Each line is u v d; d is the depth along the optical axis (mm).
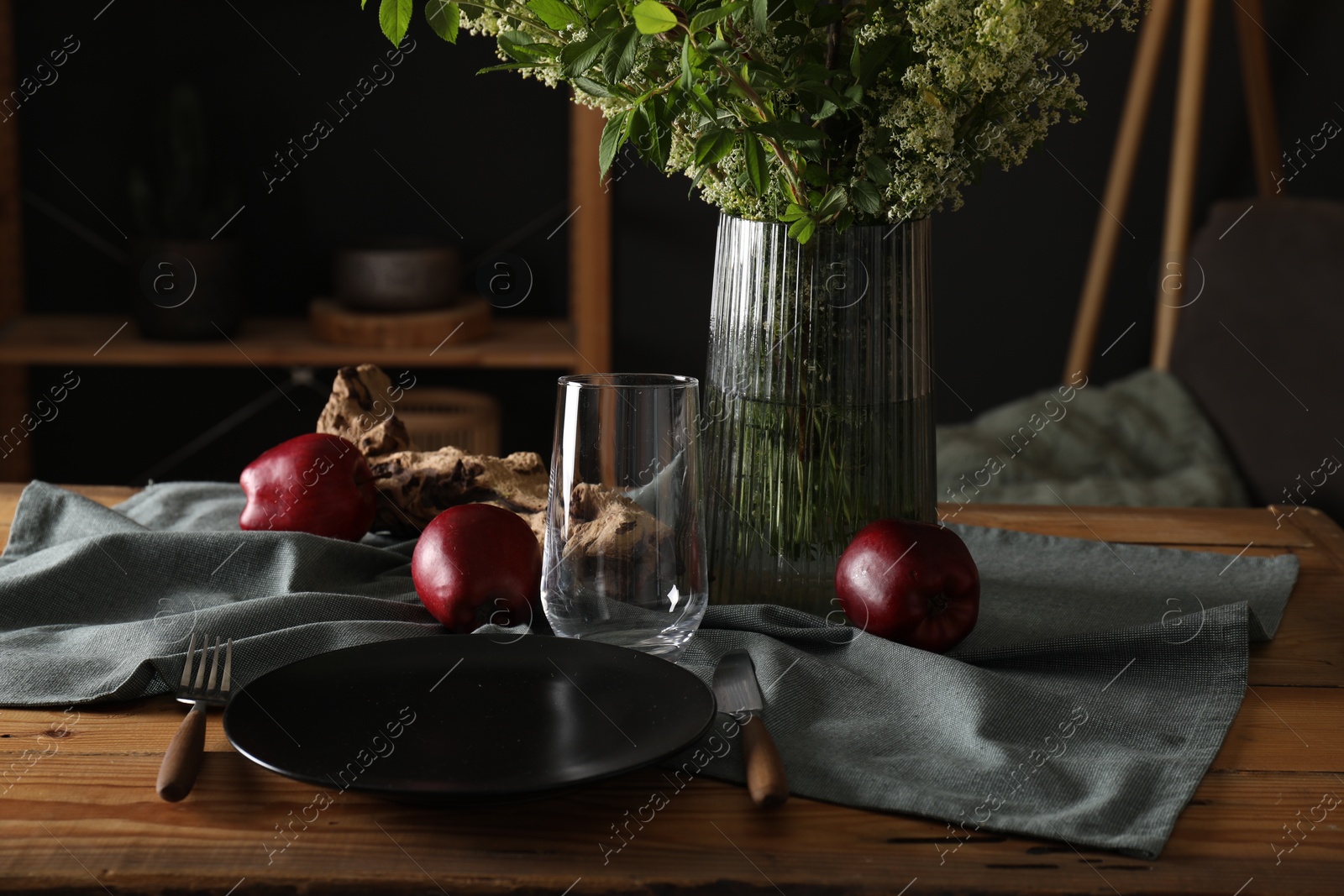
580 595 702
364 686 647
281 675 640
